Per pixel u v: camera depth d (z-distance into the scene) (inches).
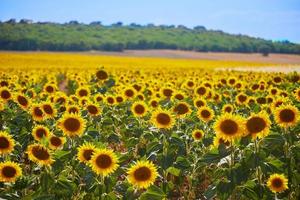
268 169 145.9
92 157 146.3
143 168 143.2
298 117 160.4
